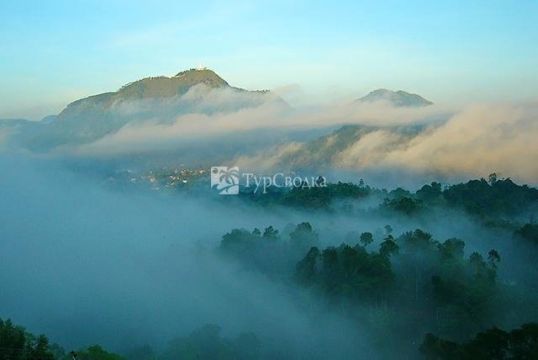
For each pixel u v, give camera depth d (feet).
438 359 219.41
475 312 302.04
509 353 204.03
